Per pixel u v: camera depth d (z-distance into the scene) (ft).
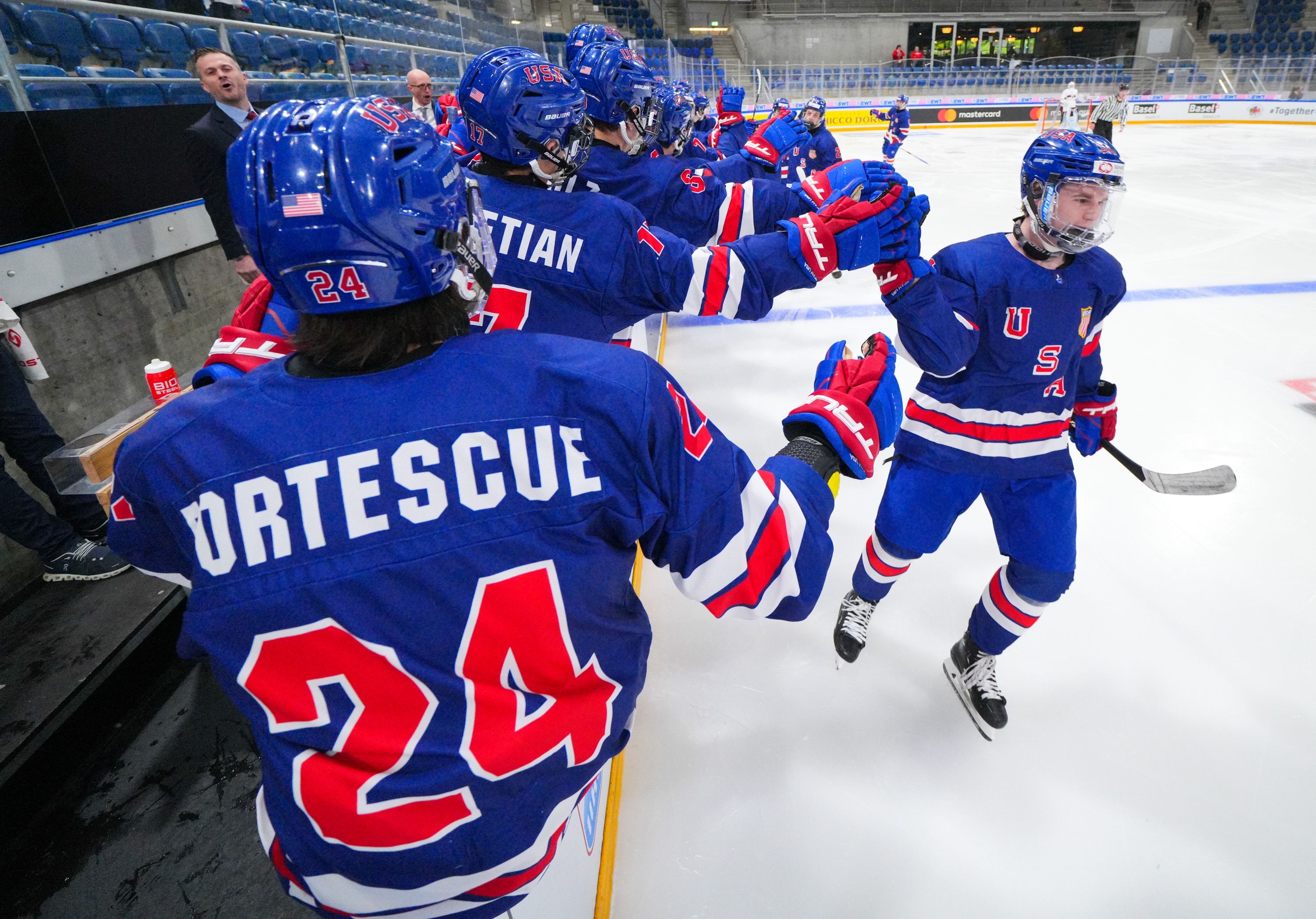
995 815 6.29
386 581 2.25
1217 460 11.72
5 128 9.27
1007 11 83.82
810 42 82.23
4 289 9.10
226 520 2.27
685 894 5.79
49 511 9.18
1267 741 6.88
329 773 2.37
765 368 16.25
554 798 2.71
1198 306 18.66
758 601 2.87
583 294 5.27
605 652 2.70
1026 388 5.96
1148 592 8.87
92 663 7.08
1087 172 5.04
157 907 5.82
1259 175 37.58
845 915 5.59
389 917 2.67
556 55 57.31
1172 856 5.90
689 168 7.32
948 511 6.58
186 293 12.71
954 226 28.66
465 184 2.54
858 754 6.91
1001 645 6.73
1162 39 84.69
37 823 6.49
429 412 2.31
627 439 2.41
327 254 2.10
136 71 15.51
